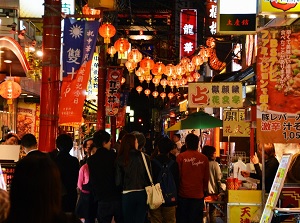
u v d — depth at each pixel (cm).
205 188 1330
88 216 1294
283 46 1122
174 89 6059
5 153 1198
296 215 954
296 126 1118
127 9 3114
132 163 1138
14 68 1362
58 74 1343
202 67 4244
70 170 1148
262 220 1002
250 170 1514
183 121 1747
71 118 1334
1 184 757
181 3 4522
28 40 2670
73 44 1365
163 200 1152
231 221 1304
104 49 3181
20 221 361
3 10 2389
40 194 364
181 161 1317
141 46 5478
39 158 377
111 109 3262
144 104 8812
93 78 3334
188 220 1325
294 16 1159
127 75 4178
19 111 2812
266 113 1123
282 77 1121
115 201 1145
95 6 1366
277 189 960
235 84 1670
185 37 3856
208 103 1670
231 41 2575
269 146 1283
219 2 1298
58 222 372
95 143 1173
